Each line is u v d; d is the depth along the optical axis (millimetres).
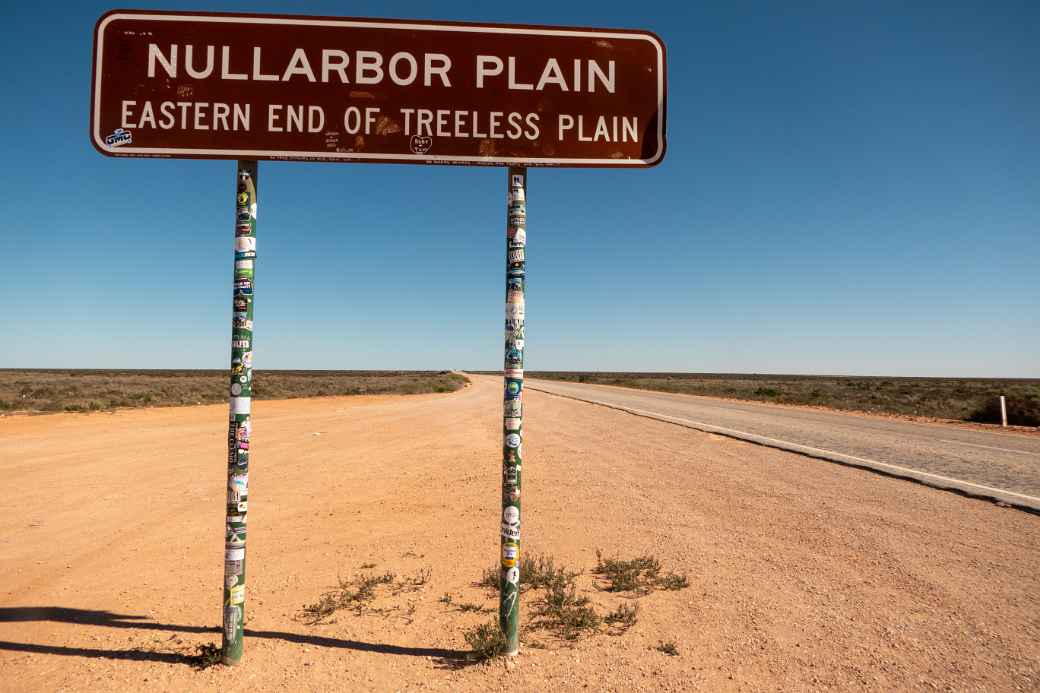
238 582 3158
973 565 4672
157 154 3275
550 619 3725
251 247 3168
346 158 3338
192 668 3109
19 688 2918
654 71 3518
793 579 4410
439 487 7934
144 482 8172
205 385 41656
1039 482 7820
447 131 3385
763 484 7863
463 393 39188
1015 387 54062
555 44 3467
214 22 3332
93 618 3789
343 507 6840
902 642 3375
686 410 21266
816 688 2889
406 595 4156
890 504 6711
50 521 6207
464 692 2850
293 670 3080
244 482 3160
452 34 3426
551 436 13312
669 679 2975
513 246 3271
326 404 25656
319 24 3367
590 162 3434
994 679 2965
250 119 3295
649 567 4656
